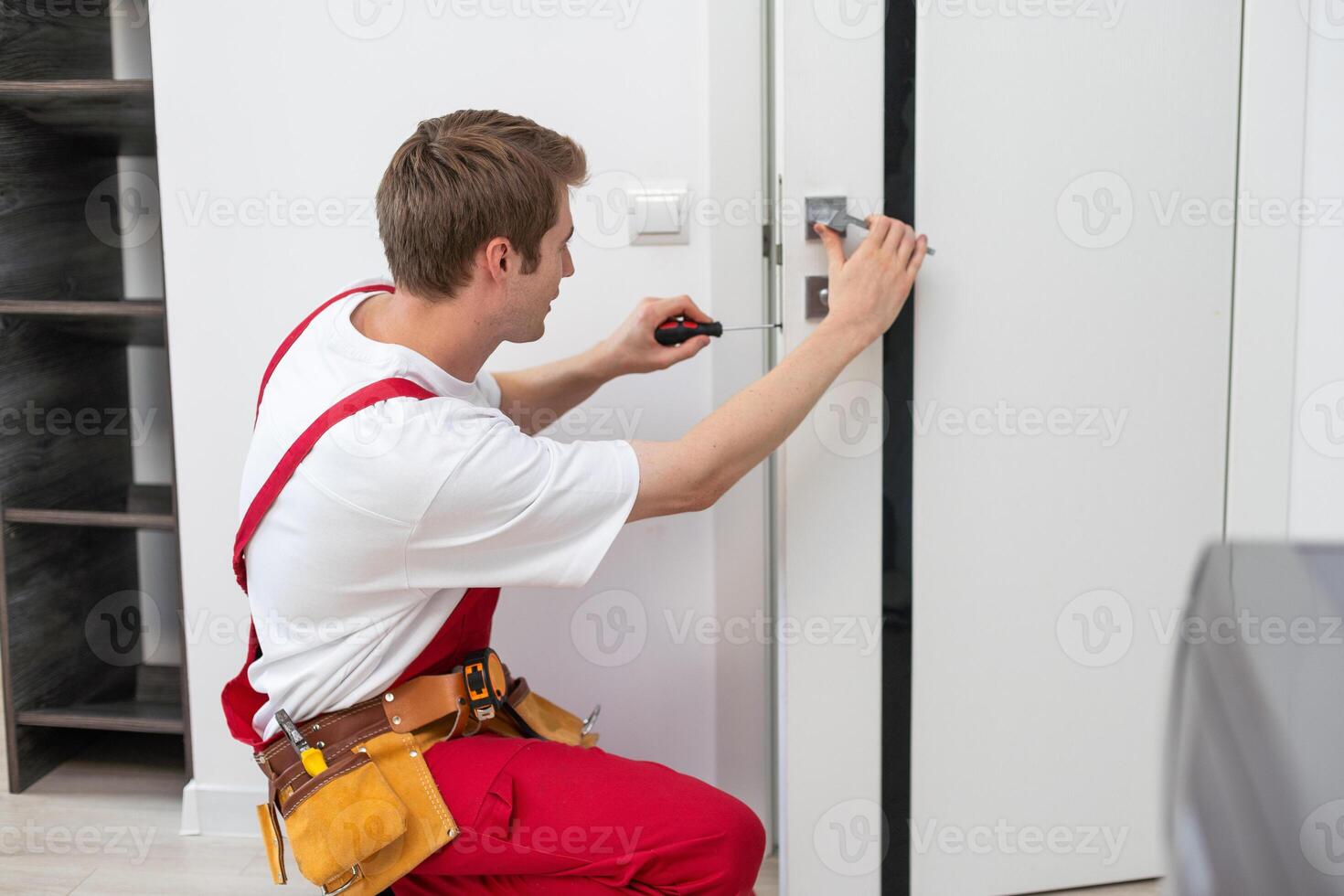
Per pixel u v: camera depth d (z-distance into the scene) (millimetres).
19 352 1955
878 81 1456
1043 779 1656
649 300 1584
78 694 2133
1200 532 1623
